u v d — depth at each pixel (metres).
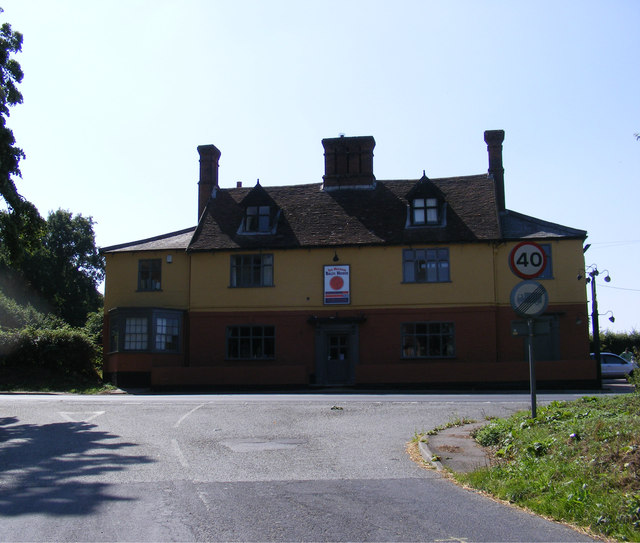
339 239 33.69
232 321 33.88
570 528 6.89
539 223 33.66
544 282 31.73
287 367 30.86
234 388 30.94
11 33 23.33
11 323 42.72
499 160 36.59
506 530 6.82
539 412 12.38
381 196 36.19
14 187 23.38
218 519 7.21
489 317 31.81
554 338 31.38
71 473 9.66
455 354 31.86
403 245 32.88
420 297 32.50
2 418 16.42
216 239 34.94
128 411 17.72
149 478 9.34
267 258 34.22
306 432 13.87
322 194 37.06
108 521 7.12
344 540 6.51
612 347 51.84
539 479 8.29
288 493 8.45
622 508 6.88
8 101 23.06
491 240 32.12
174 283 35.19
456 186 36.16
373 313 32.81
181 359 34.38
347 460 10.80
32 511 7.53
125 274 35.75
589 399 13.29
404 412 17.00
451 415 16.28
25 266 60.25
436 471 9.89
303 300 33.47
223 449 11.80
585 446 9.04
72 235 65.69
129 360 32.88
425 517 7.32
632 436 8.83
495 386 29.52
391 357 32.38
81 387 31.70
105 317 35.69
